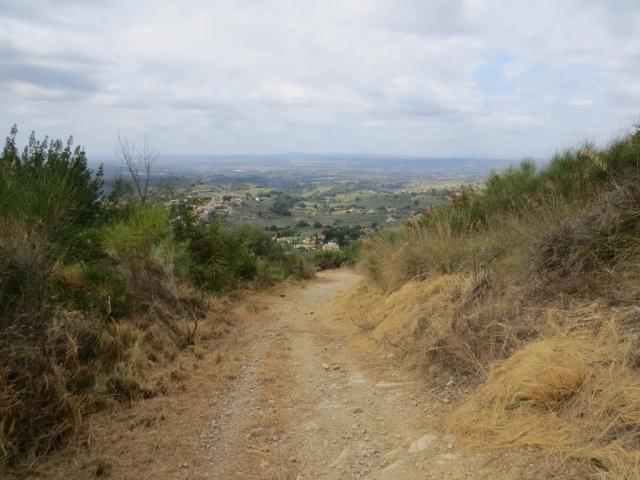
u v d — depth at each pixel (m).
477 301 5.01
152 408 4.07
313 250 26.38
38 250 4.42
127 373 4.43
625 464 2.44
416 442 3.35
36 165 7.13
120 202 9.23
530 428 3.04
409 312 6.02
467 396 3.87
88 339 4.43
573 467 2.58
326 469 3.20
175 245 8.33
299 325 7.84
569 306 4.11
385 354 5.55
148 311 6.10
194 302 7.42
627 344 3.27
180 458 3.36
